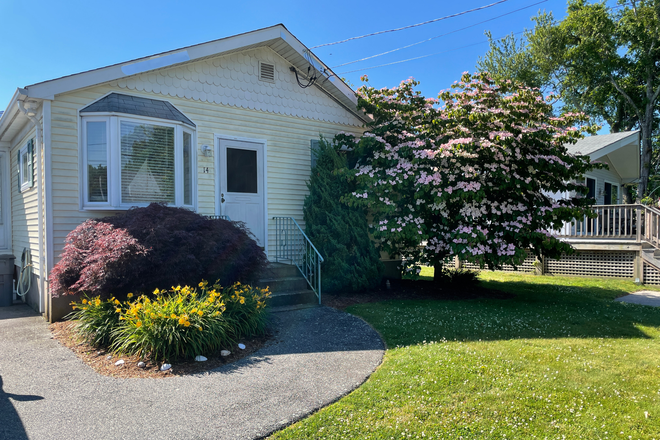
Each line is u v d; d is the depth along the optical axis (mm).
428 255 8148
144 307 4301
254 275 5758
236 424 2891
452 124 7414
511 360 4164
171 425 2873
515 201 7258
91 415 3020
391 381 3643
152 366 4012
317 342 4863
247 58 7832
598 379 3721
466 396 3338
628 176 17953
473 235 6816
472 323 5676
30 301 7234
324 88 8859
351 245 7742
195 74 7215
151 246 4773
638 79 22844
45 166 5730
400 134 8086
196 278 5176
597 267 11492
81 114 6016
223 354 4340
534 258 12164
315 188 7992
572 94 23500
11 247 8977
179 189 6707
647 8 20734
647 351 4570
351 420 2959
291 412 3084
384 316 6004
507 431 2814
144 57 6320
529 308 6848
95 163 6082
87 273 4543
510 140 6254
